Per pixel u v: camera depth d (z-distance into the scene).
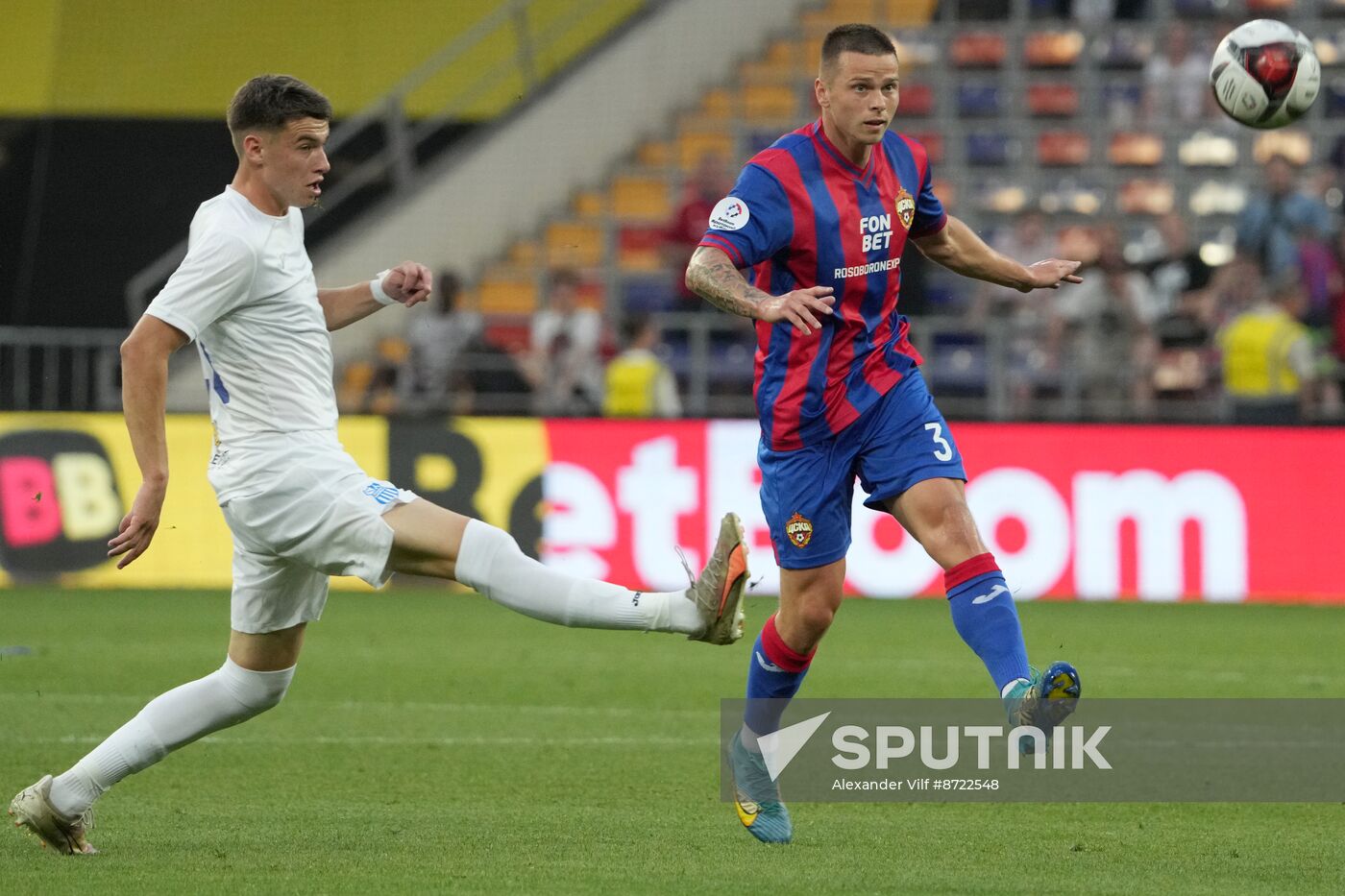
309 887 16.30
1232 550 51.00
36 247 78.19
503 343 68.00
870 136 18.02
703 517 51.56
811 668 35.66
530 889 16.28
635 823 20.31
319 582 17.92
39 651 37.84
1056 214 68.25
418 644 40.44
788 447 18.64
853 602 50.38
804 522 18.59
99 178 78.81
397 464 52.44
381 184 78.31
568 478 52.03
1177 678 34.59
